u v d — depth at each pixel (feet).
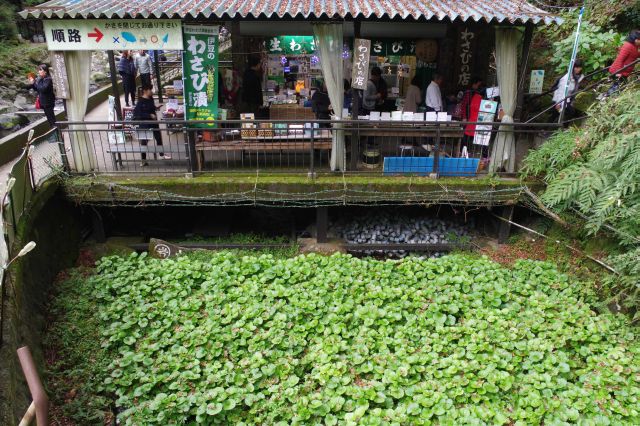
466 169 32.91
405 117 33.71
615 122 27.86
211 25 29.32
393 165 32.81
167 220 37.04
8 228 22.02
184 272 28.37
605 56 39.45
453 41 40.75
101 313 25.12
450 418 19.19
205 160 35.27
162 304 25.85
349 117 34.04
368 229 35.47
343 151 32.50
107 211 34.19
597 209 26.40
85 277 28.43
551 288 27.81
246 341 23.36
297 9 28.63
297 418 19.16
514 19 28.68
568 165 30.25
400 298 26.50
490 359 22.07
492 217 35.29
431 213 36.96
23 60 65.98
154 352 22.99
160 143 35.55
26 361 10.59
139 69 46.47
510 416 19.60
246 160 35.45
